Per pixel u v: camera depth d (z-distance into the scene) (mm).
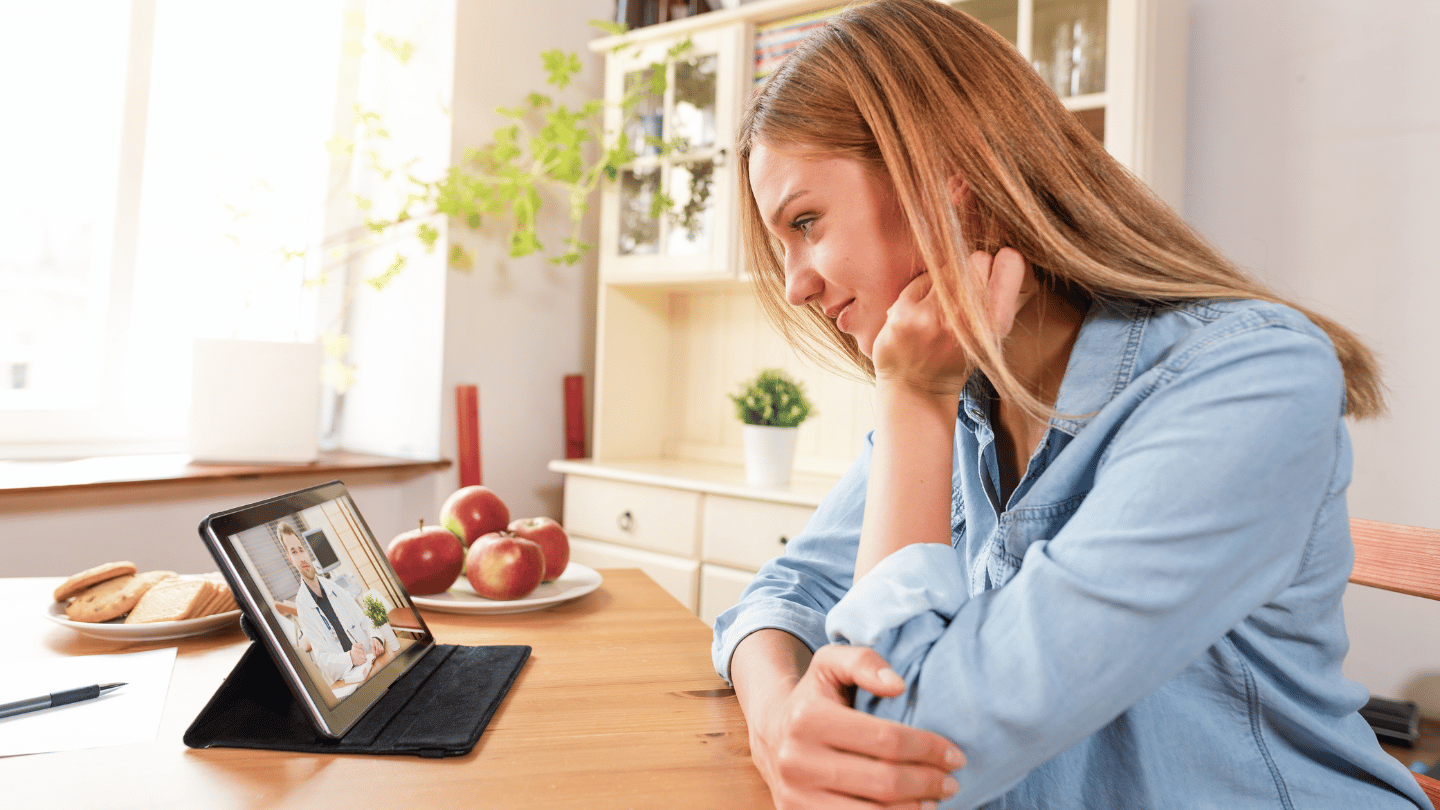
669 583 2104
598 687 707
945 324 585
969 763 471
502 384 2348
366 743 569
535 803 501
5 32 1820
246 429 1931
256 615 572
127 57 1929
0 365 1870
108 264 1958
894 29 606
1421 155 1649
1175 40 1770
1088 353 591
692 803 508
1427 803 591
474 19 2209
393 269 2088
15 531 1588
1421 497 1639
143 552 1764
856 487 836
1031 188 579
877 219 618
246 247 2164
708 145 2141
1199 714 561
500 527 1034
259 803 489
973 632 493
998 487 729
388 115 2291
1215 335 521
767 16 2061
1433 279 1636
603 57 2600
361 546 777
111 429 1990
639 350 2531
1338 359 561
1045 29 1690
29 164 1873
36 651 756
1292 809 548
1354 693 591
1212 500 459
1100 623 455
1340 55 1727
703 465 2441
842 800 468
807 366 2355
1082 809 571
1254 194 1813
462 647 786
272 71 2176
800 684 532
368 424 2334
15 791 493
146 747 561
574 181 2301
